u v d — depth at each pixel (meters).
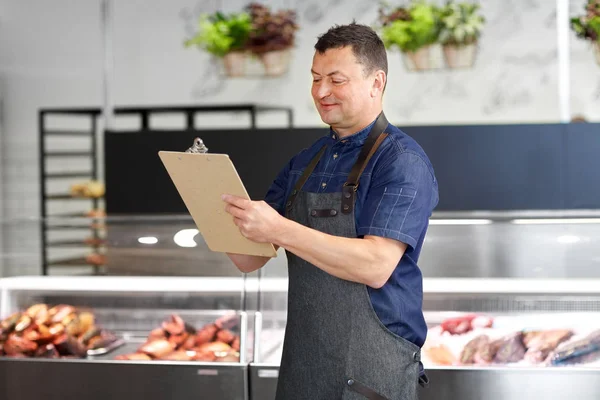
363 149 1.84
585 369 2.40
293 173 2.01
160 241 2.81
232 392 2.59
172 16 5.00
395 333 1.82
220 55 4.29
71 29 5.22
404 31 3.93
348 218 1.81
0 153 5.39
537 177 3.41
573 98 4.59
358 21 4.76
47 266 2.86
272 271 2.70
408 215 1.75
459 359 2.51
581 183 3.38
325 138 2.00
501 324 2.56
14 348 2.74
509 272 2.59
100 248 2.84
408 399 1.84
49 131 5.09
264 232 1.66
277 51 4.25
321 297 1.84
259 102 4.93
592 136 3.36
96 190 5.05
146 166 3.67
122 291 2.79
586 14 3.75
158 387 2.60
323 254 1.67
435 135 3.46
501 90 4.65
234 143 3.58
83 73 5.25
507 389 2.43
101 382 2.63
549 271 2.57
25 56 5.30
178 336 2.70
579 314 2.54
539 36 4.59
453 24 3.89
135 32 5.06
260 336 2.65
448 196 3.47
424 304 2.61
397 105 4.77
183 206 3.66
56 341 2.74
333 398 1.83
